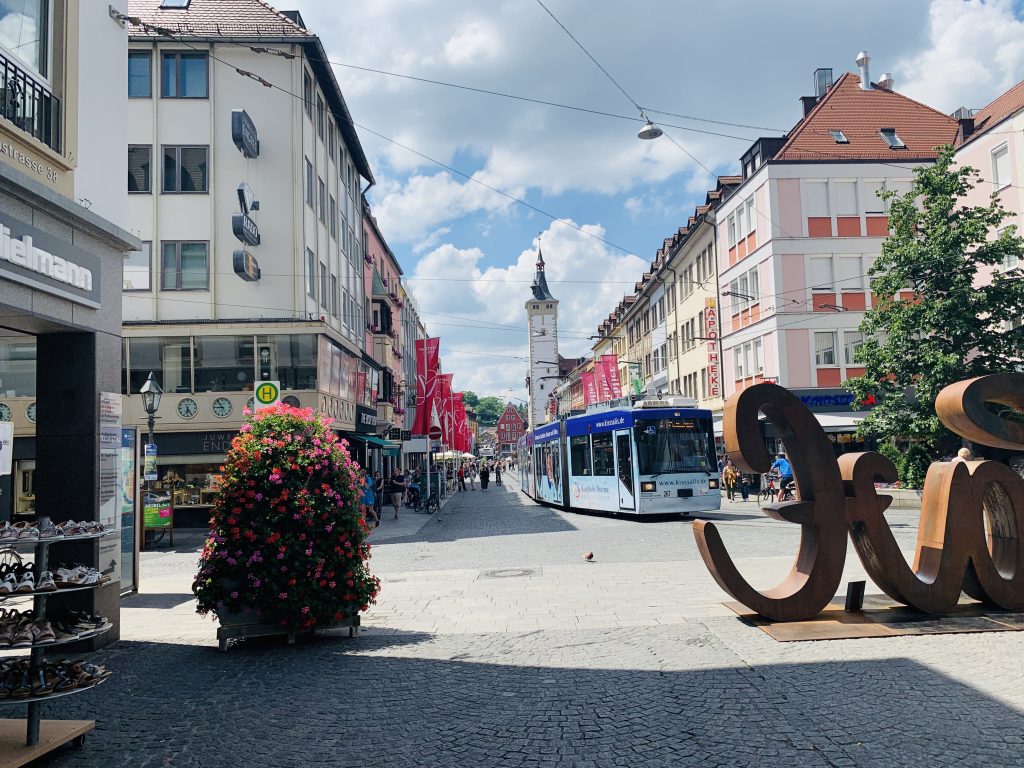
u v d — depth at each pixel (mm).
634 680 6309
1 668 4879
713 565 7977
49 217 7574
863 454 8328
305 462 8078
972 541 8180
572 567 13305
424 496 33719
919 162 34750
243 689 6441
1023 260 24484
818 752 4660
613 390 51250
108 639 8344
